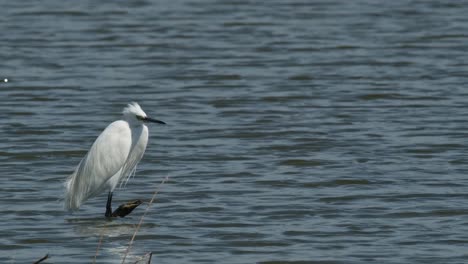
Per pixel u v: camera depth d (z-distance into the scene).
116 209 14.91
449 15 33.47
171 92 24.17
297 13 34.03
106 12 34.00
